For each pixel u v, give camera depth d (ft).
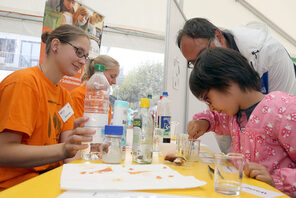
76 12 8.02
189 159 3.01
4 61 10.43
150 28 11.84
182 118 8.27
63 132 4.21
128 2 11.21
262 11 11.27
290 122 2.46
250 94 2.88
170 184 1.69
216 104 2.76
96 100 4.07
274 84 4.32
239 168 1.67
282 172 2.18
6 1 9.91
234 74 2.67
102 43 11.40
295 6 11.16
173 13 6.94
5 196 1.35
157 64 12.85
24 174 3.14
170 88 6.88
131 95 12.57
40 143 3.42
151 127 2.69
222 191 1.60
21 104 2.92
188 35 4.33
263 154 2.67
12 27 10.19
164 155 3.21
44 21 7.13
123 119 2.86
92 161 2.59
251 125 2.79
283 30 11.66
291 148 2.45
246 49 4.34
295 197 2.04
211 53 2.77
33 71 3.51
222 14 11.45
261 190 1.76
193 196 1.50
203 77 2.66
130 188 1.54
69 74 3.99
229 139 5.34
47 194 1.41
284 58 4.30
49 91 3.72
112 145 2.50
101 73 4.48
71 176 1.77
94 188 1.49
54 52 3.79
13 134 2.86
